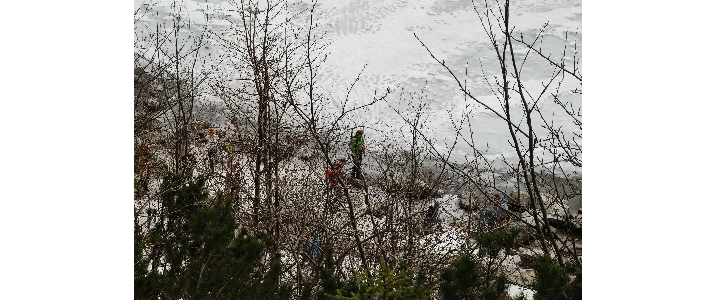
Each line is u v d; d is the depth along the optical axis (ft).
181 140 26.20
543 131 54.34
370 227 24.64
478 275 12.57
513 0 91.30
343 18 92.48
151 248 15.83
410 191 23.67
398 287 11.31
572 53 74.64
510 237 13.91
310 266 21.97
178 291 13.14
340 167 23.36
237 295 13.33
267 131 24.70
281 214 22.25
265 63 25.00
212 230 14.15
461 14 91.50
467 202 26.00
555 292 12.15
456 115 63.46
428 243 22.29
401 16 93.15
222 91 27.43
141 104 24.54
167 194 16.48
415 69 77.97
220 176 23.61
